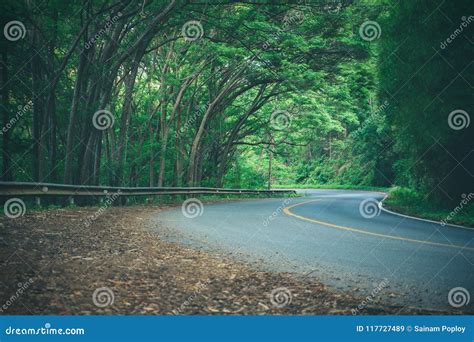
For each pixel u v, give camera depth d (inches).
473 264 356.2
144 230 505.7
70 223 507.5
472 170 925.2
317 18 989.8
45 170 1064.2
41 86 916.6
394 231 554.3
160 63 1321.4
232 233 512.4
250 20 1005.2
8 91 898.7
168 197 1264.8
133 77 1108.5
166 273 307.3
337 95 1282.0
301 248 418.6
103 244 391.5
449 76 834.8
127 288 267.6
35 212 587.8
